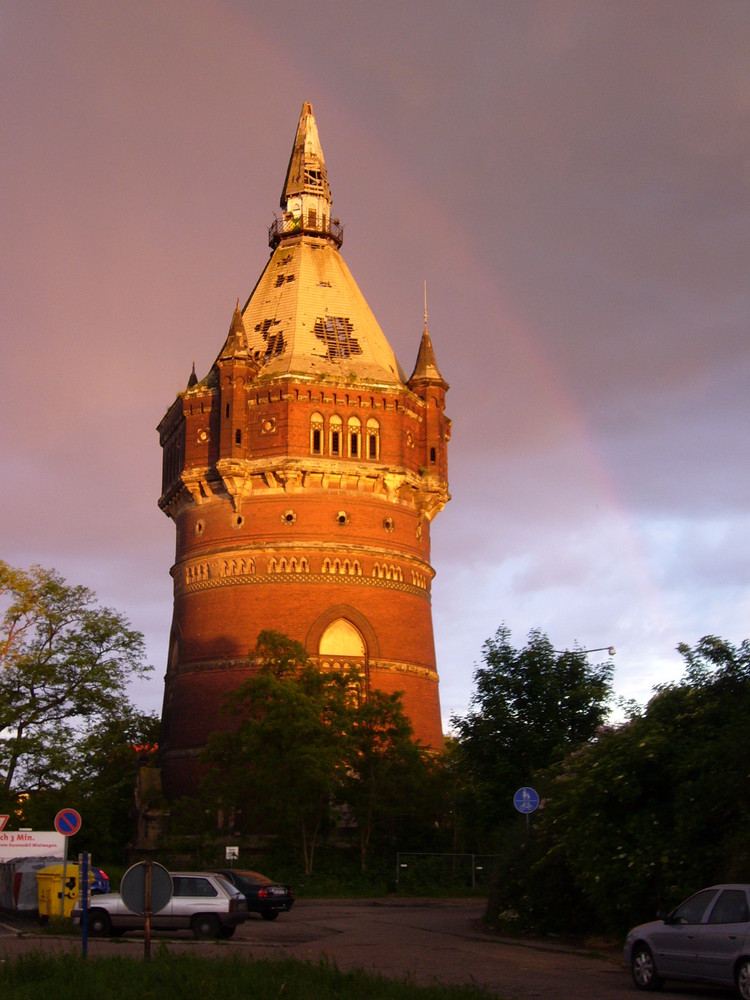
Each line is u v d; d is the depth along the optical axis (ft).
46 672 245.86
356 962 101.65
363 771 232.32
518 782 167.02
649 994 83.05
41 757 241.35
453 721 174.40
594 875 111.86
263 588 267.80
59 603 255.70
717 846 105.70
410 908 178.70
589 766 122.62
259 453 271.28
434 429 291.58
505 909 132.16
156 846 249.14
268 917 152.25
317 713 224.74
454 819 225.76
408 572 279.49
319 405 273.13
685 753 112.37
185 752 265.95
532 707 170.60
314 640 264.72
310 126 313.53
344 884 216.33
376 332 298.35
